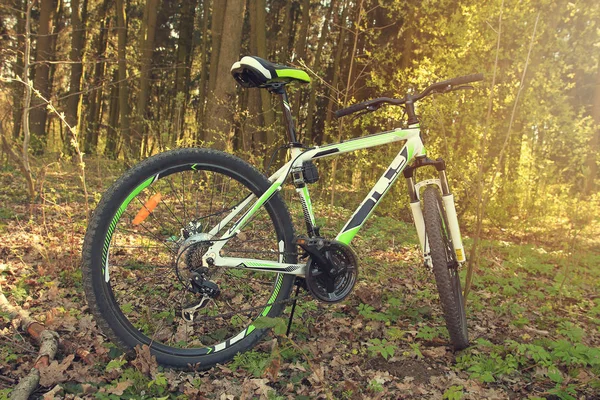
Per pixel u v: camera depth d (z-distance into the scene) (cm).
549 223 714
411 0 736
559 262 516
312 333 261
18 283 298
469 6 637
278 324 197
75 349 220
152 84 2027
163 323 247
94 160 846
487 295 359
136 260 273
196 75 2116
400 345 256
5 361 205
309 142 1167
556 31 672
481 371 224
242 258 222
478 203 294
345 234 243
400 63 824
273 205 233
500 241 602
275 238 239
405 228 593
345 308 301
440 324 287
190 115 1783
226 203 233
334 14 1298
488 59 652
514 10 597
